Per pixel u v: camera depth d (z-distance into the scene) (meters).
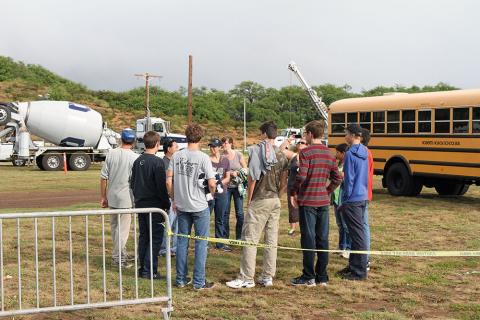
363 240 7.62
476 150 14.49
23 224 11.54
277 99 103.12
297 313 6.24
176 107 86.50
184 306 6.41
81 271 7.86
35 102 30.36
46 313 6.11
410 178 16.45
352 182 7.56
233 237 10.56
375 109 17.33
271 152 7.16
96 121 30.78
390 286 7.38
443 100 15.33
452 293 7.08
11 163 34.69
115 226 8.13
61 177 24.97
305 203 7.21
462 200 16.36
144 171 7.45
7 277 7.54
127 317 6.04
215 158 9.50
